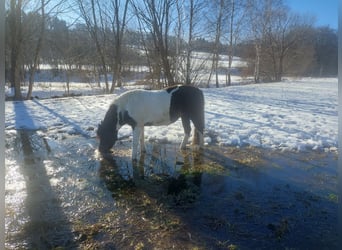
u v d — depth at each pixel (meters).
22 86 22.12
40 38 16.09
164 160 5.72
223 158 5.83
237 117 9.41
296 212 3.87
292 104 12.23
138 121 5.61
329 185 4.66
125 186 4.63
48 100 13.14
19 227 3.52
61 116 9.48
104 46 20.83
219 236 3.38
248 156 5.95
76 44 24.81
